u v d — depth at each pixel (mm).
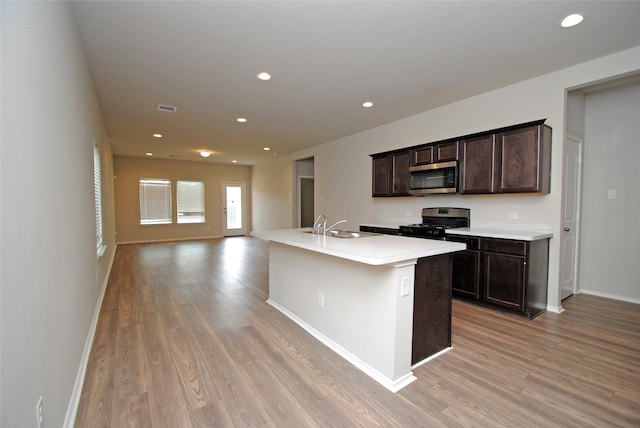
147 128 5387
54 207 1518
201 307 3410
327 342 2551
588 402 1802
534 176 3199
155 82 3412
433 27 2402
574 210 3773
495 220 3832
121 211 8438
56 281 1503
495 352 2391
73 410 1686
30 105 1191
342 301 2393
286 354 2387
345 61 2969
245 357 2330
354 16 2254
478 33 2496
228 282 4465
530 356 2330
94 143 3416
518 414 1705
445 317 2414
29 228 1136
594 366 2189
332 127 5406
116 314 3186
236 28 2402
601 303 3539
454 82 3490
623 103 3592
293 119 4902
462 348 2453
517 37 2561
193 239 9359
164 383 1987
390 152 4855
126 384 1971
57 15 1701
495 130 3498
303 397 1860
